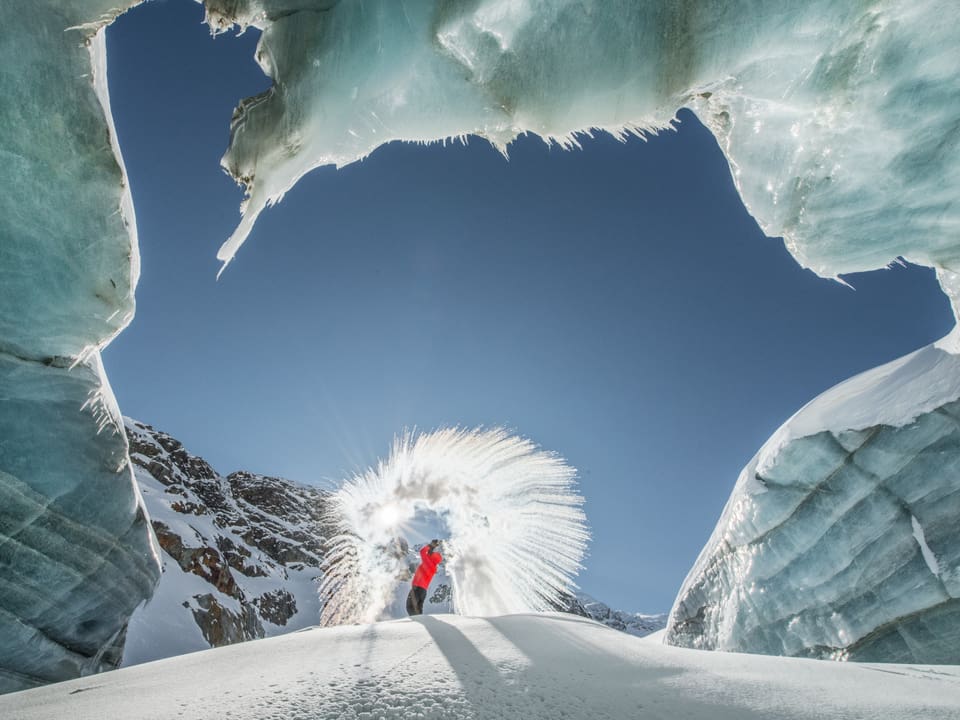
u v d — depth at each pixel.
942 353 7.00
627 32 3.61
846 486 7.10
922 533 6.29
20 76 3.58
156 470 40.94
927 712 1.88
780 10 3.68
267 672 2.19
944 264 4.71
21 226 3.86
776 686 2.11
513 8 3.57
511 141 3.87
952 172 4.18
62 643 5.46
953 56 3.80
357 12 3.57
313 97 3.65
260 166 3.76
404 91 3.76
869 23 3.78
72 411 4.71
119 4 3.63
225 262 3.77
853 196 4.48
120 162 4.04
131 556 5.73
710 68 3.72
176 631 23.72
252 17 3.70
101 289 4.23
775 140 4.56
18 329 4.16
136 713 1.86
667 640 9.48
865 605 6.53
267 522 46.41
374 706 1.73
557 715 1.70
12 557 4.74
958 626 5.80
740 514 8.52
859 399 7.59
